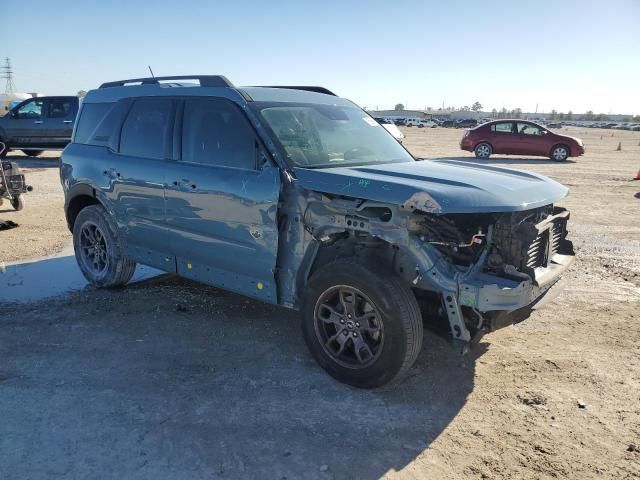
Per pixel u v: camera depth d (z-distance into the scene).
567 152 21.17
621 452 3.14
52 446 3.11
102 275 5.71
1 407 3.51
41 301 5.44
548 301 3.84
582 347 4.51
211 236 4.48
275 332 4.75
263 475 2.91
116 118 5.45
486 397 3.73
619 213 10.24
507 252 3.58
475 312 3.53
